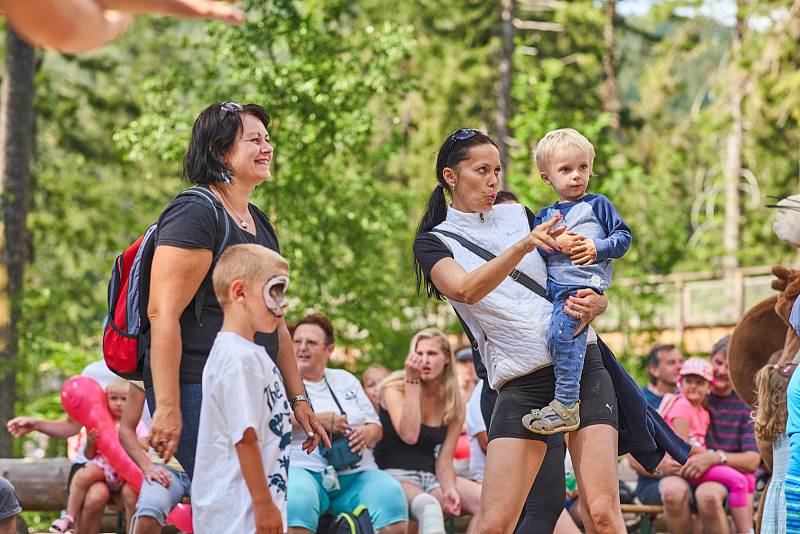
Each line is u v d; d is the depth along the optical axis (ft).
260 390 16.15
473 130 20.21
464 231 19.76
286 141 54.80
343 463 28.43
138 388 26.05
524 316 19.12
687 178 149.28
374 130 56.75
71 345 70.49
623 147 122.11
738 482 34.32
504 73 105.40
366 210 58.59
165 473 26.30
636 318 78.74
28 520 50.55
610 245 19.20
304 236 56.70
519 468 19.04
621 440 20.44
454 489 31.40
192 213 17.34
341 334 58.54
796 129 118.62
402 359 59.62
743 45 112.27
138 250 18.25
